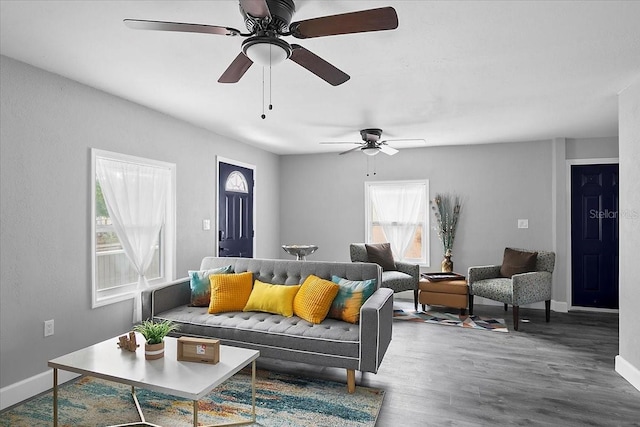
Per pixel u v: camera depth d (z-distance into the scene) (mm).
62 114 2906
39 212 2744
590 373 3057
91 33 2217
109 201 3348
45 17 2031
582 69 2727
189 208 4336
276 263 3545
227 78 2209
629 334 2932
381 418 2375
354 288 3031
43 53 2494
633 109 2938
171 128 4055
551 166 5172
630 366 2893
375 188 6094
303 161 6434
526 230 5293
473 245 5543
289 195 6516
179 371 2018
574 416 2408
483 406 2523
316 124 4387
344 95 3350
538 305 5188
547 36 2229
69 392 2699
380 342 2666
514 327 4250
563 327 4320
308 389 2746
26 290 2660
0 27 2139
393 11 1494
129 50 2447
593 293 5090
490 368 3148
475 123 4305
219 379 1930
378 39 2277
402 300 5746
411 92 3256
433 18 2027
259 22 1709
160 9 1959
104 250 3383
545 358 3377
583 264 5125
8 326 2553
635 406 2535
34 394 2668
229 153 5117
